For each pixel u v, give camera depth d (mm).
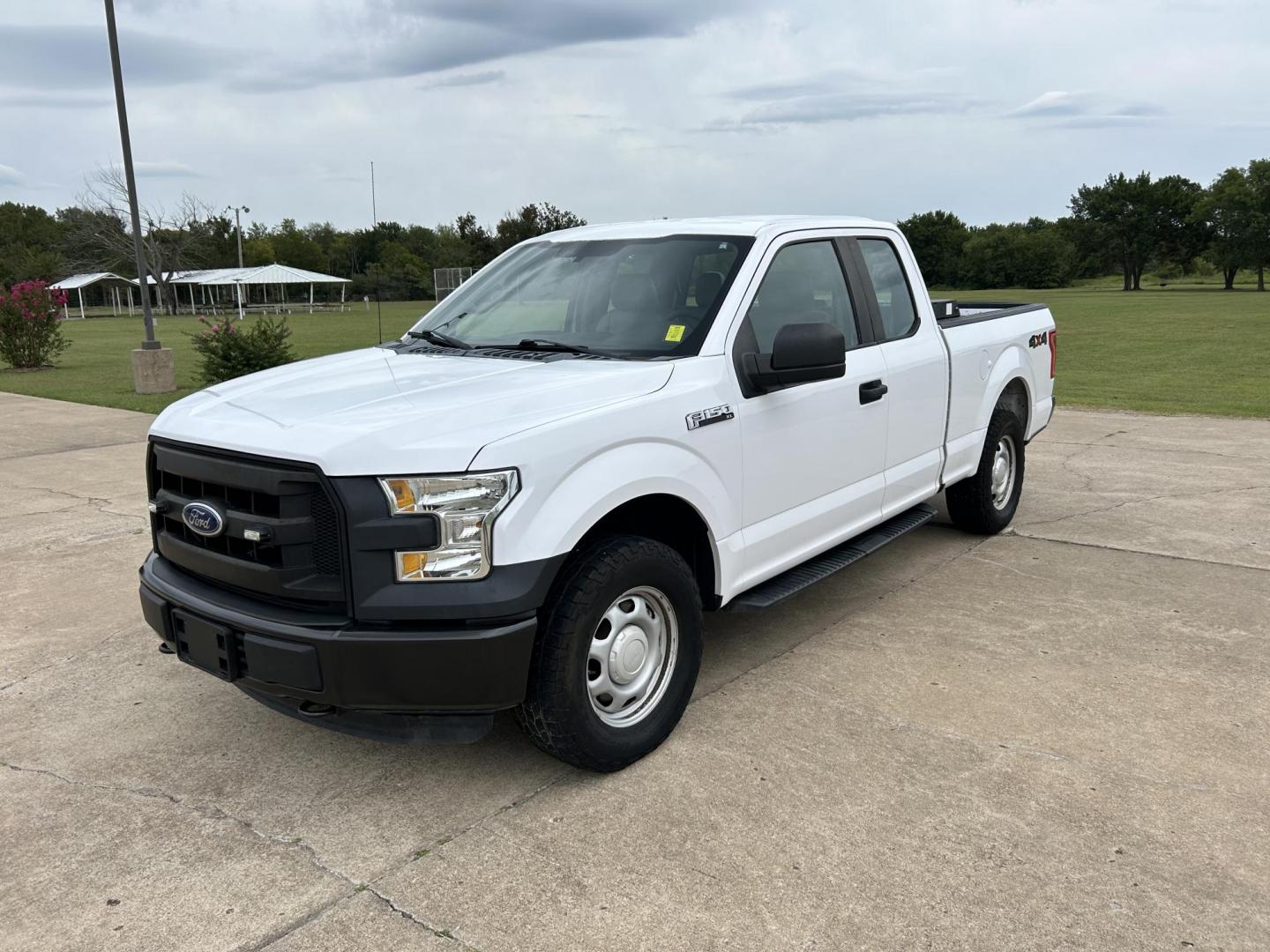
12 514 7629
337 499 2975
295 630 3035
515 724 3984
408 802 3367
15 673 4543
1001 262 119250
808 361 3732
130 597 5605
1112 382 15820
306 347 27000
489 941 2637
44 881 2965
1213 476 8141
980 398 5887
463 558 3002
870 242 5098
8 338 22047
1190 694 4043
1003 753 3578
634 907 2762
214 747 3816
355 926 2715
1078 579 5535
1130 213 118062
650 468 3457
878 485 4863
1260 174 97625
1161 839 3027
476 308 4645
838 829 3111
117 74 16016
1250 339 25109
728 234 4297
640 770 3516
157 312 74812
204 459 3320
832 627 4883
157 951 2641
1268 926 2631
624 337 4027
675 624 3639
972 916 2688
